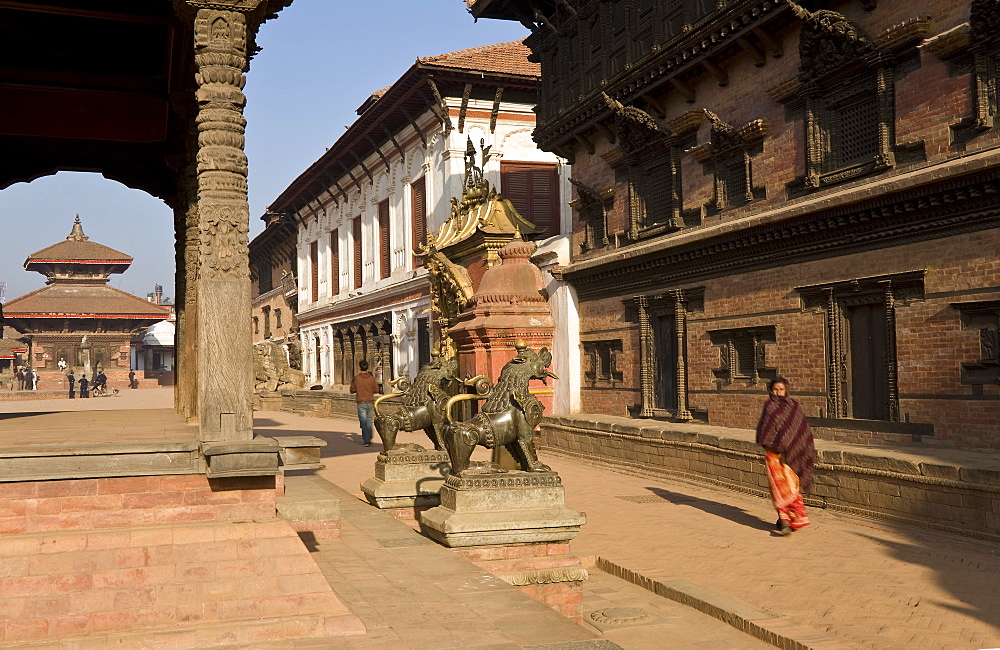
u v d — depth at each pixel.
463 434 8.00
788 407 10.01
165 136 10.98
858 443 12.05
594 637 4.94
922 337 11.05
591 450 17.58
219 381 5.60
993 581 7.48
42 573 4.85
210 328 5.63
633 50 17.75
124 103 10.66
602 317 19.50
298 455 6.56
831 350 12.59
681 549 9.17
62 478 5.16
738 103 15.10
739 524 10.53
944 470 9.35
